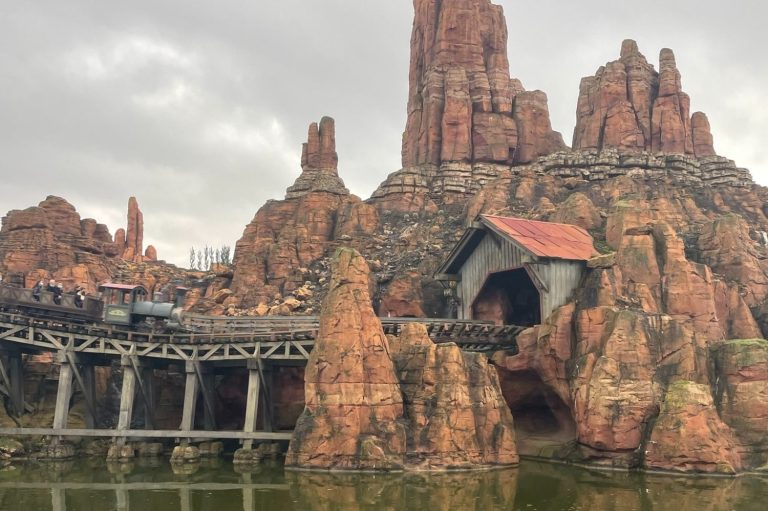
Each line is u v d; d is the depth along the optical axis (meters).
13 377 53.72
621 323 47.03
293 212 89.75
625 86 87.56
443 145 92.00
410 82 102.19
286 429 56.09
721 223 64.81
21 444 50.19
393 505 33.62
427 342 48.03
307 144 94.88
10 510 32.97
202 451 51.19
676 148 85.19
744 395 45.81
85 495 36.69
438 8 99.50
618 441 44.28
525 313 64.12
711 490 37.19
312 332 49.38
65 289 77.19
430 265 75.62
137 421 58.09
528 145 92.06
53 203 88.50
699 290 53.06
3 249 81.94
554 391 51.25
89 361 54.28
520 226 59.12
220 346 51.62
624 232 55.88
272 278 80.56
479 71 95.12
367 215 85.94
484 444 45.25
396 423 44.28
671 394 44.41
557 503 33.91
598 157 84.44
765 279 62.69
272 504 34.06
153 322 55.12
